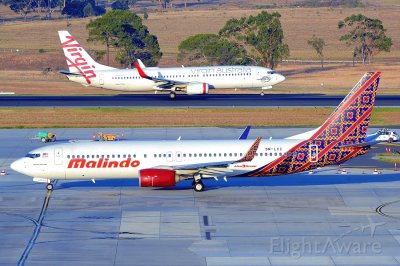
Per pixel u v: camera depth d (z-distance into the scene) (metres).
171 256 184.12
